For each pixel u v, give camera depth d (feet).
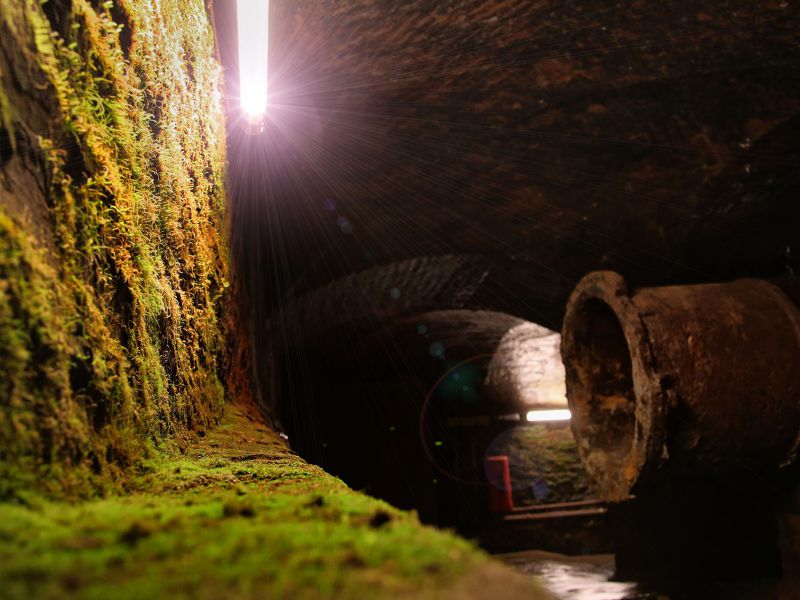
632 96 23.89
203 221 15.89
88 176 8.42
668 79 23.00
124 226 9.46
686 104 23.66
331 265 31.73
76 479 6.86
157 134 12.20
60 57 8.04
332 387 41.75
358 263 31.96
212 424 14.80
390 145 26.25
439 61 22.45
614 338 23.38
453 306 32.63
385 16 20.45
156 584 4.22
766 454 19.42
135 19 11.10
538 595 4.63
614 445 22.09
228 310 19.01
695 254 28.53
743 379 19.02
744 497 24.16
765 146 23.86
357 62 22.34
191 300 14.03
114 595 4.00
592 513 39.40
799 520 20.11
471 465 42.83
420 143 26.27
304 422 38.50
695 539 25.35
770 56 21.04
